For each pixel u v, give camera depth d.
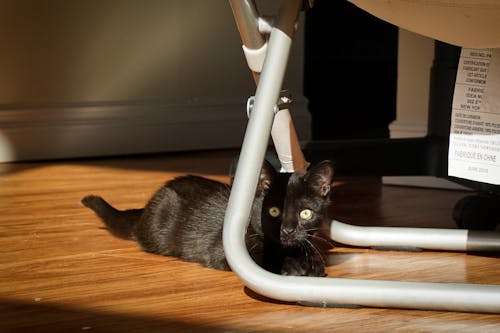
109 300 1.45
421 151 2.43
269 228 1.63
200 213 1.76
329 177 1.68
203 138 3.68
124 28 3.48
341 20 6.00
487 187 2.17
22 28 3.28
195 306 1.42
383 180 2.84
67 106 3.36
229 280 1.60
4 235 1.97
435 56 2.45
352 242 1.88
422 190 2.71
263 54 1.54
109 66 3.46
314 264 1.63
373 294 1.39
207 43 3.69
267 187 1.65
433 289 1.38
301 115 3.93
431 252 1.86
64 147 3.35
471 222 1.96
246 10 1.50
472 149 1.61
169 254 1.79
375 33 5.92
